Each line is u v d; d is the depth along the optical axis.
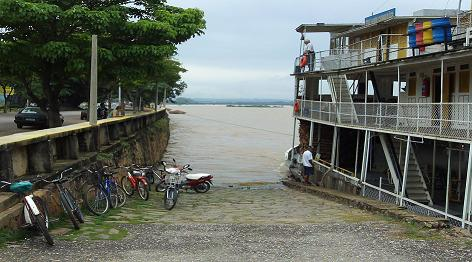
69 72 19.22
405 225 11.34
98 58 18.09
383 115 19.75
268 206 15.86
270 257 7.99
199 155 41.47
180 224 11.09
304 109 30.62
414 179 20.20
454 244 9.34
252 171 32.28
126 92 50.72
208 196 19.22
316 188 21.50
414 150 21.44
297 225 11.20
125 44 19.52
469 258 8.29
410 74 22.97
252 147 50.22
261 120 123.81
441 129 15.45
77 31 19.38
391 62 19.67
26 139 10.28
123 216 11.92
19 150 10.53
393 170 20.27
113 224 10.55
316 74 28.20
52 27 18.61
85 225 10.07
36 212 8.14
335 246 8.91
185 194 19.98
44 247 8.03
